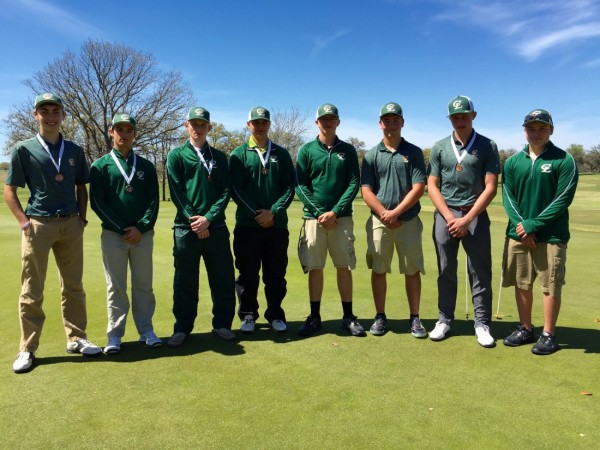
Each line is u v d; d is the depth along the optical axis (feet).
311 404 10.44
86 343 13.62
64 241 13.33
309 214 15.37
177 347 14.12
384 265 15.28
